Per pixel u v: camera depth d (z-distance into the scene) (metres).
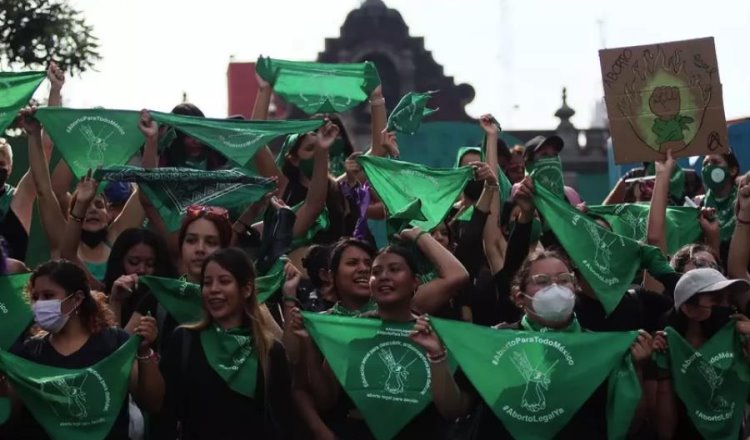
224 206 9.33
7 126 10.08
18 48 23.25
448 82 33.44
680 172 12.11
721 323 8.67
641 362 8.17
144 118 9.75
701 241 10.84
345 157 11.06
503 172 11.06
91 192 9.27
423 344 7.92
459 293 9.45
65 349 8.09
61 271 8.05
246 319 8.20
